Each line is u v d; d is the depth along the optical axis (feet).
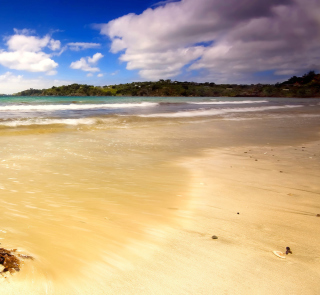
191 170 16.01
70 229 7.36
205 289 5.04
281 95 356.38
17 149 20.21
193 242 7.08
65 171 14.75
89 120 43.39
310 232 7.97
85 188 11.85
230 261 6.14
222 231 7.89
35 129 31.14
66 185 12.18
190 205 10.14
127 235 7.27
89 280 5.01
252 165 17.51
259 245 7.04
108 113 58.90
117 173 14.80
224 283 5.26
